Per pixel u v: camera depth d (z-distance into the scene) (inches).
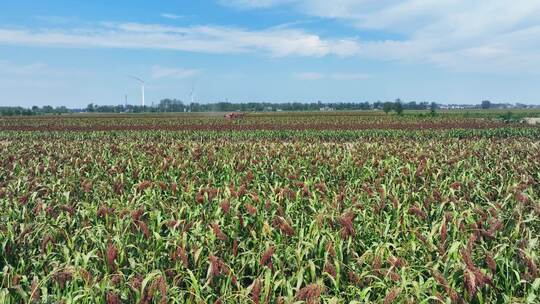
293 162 676.7
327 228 298.0
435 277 205.6
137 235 292.2
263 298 203.5
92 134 1695.4
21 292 213.2
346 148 848.3
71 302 204.1
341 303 220.7
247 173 510.6
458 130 1622.8
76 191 475.8
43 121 2942.9
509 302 202.8
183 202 359.3
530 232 278.4
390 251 264.5
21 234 285.7
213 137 1565.0
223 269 228.4
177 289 219.0
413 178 502.3
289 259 252.5
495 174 527.5
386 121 2536.9
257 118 3378.4
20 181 454.3
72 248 281.7
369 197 404.8
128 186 513.7
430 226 331.0
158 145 912.3
